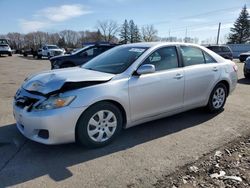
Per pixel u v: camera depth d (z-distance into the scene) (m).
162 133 4.36
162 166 3.29
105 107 3.70
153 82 4.13
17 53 50.28
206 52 5.22
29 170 3.18
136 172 3.15
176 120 4.99
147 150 3.73
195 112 5.48
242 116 5.28
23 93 3.76
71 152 3.64
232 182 2.98
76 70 4.30
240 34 74.00
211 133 4.37
